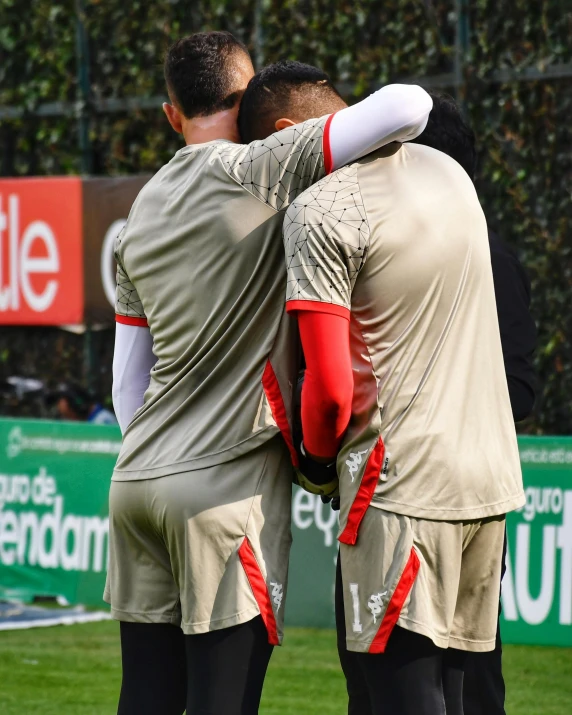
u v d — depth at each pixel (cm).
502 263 1048
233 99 941
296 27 2550
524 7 2309
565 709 1540
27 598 2255
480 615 865
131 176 2612
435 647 811
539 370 2319
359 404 812
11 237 2750
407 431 802
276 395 862
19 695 1644
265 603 855
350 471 818
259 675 862
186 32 2698
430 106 827
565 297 2297
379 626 802
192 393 879
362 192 813
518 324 1038
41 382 2831
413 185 822
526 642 1833
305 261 802
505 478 834
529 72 2312
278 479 878
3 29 2902
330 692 1638
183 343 891
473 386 823
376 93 828
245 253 859
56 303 2708
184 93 940
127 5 2755
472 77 2361
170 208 896
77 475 2202
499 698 1035
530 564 1825
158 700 907
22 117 2905
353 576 817
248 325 862
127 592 920
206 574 856
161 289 900
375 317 809
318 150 841
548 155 2311
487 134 2358
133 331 959
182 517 858
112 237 2630
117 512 911
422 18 2425
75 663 1833
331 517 1956
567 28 2281
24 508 2258
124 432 953
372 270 805
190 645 869
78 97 2817
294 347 876
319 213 804
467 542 834
